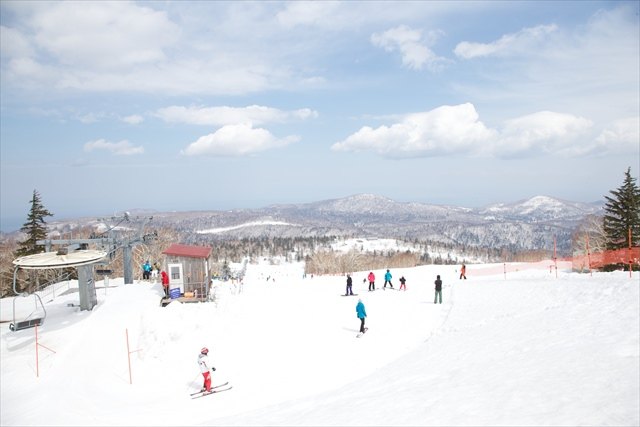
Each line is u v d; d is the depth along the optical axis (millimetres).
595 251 51281
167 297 29250
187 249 31594
